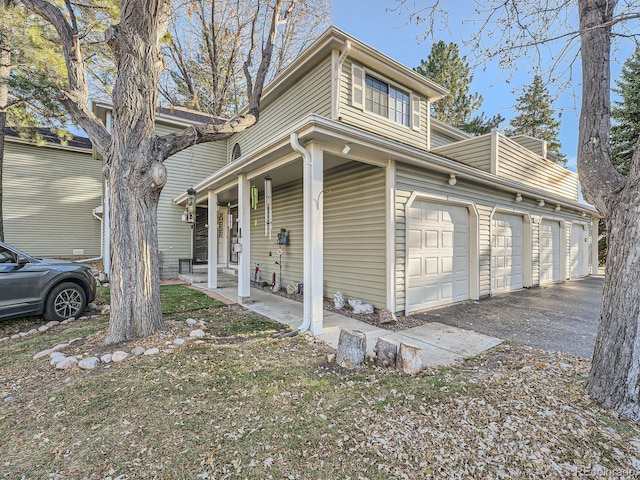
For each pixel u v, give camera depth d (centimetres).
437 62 1897
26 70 844
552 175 1101
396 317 525
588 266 1305
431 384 290
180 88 1320
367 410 249
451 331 469
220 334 440
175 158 1089
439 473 186
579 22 291
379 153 501
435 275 627
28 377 304
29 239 1251
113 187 393
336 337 435
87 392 273
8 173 1216
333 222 662
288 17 567
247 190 654
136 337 395
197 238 1126
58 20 393
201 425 230
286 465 193
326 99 657
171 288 845
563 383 284
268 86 801
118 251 392
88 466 191
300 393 275
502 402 255
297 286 761
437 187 624
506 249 834
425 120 840
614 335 244
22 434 220
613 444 204
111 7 616
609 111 274
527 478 180
